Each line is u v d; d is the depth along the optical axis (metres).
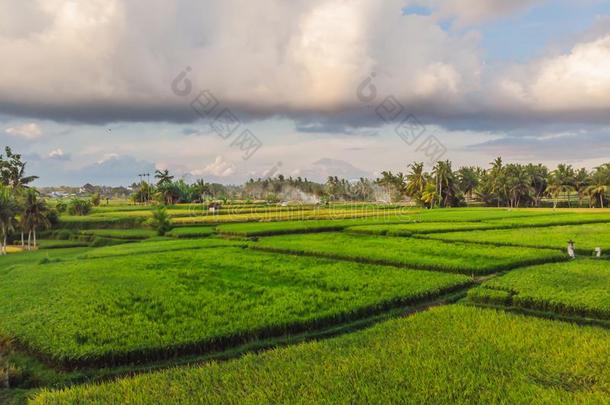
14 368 17.62
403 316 23.67
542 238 49.66
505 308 24.05
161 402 13.79
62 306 25.28
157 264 39.69
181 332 19.98
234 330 19.98
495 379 14.48
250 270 35.56
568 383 14.48
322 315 22.03
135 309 24.50
